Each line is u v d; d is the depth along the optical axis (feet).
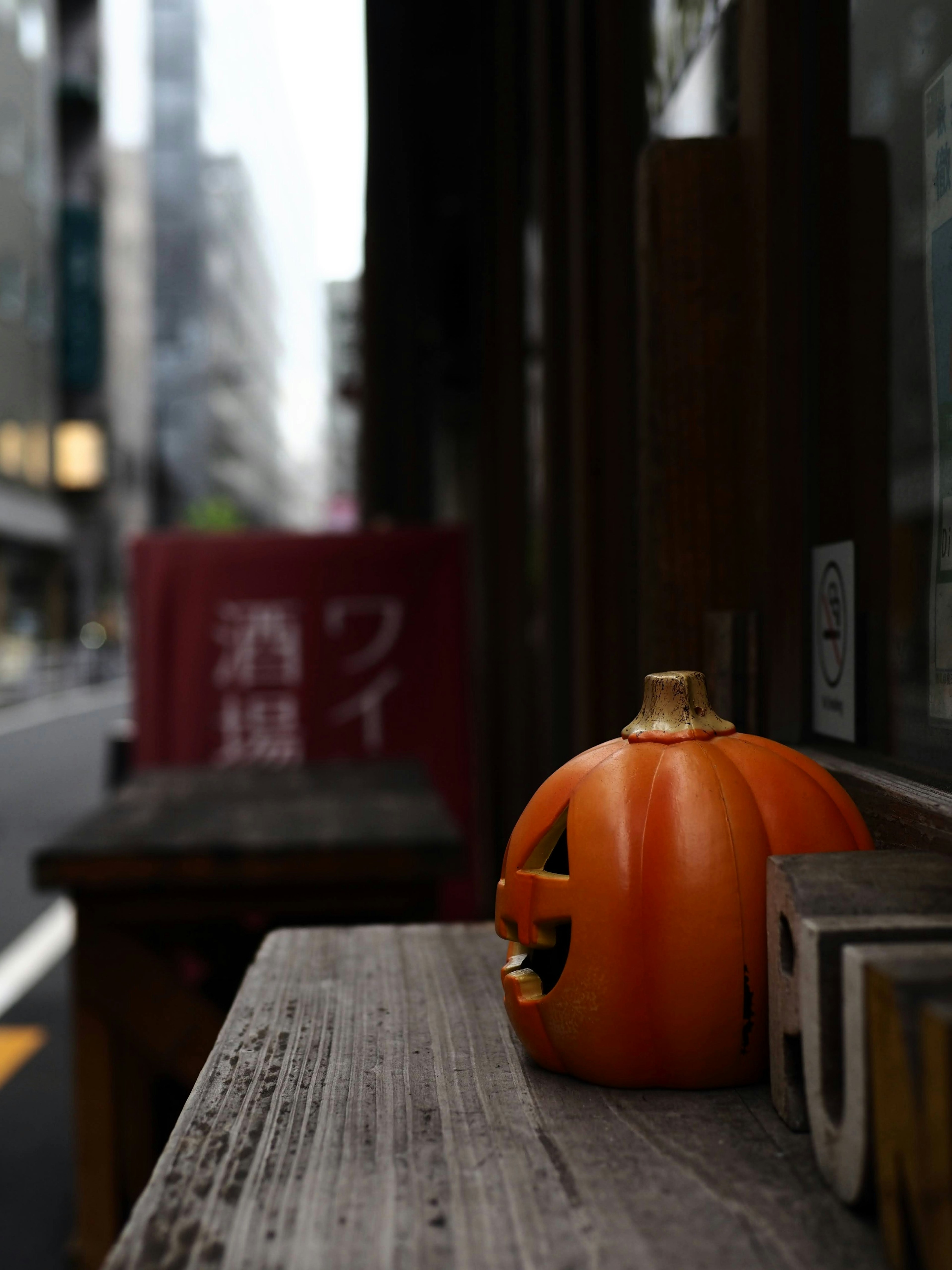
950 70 2.15
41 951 9.99
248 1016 2.05
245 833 4.60
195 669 8.11
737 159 2.76
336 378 25.16
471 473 12.80
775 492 2.59
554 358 4.82
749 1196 1.48
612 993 1.74
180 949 4.72
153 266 111.14
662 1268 1.34
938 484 2.17
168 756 8.09
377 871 4.38
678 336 2.76
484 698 9.14
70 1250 4.42
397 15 8.57
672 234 2.76
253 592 8.14
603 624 3.76
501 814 7.88
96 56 69.56
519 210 7.28
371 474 12.05
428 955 2.39
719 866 1.74
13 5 59.00
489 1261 1.35
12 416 60.80
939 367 2.18
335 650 8.08
